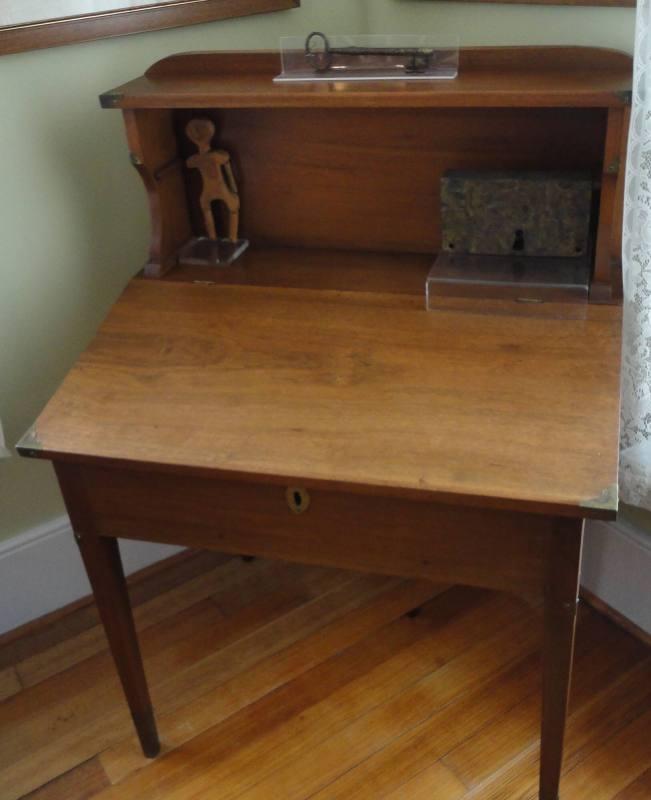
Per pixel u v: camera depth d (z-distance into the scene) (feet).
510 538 3.92
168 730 5.82
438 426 3.98
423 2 5.89
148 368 4.54
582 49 4.75
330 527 4.16
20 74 5.21
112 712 5.98
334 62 5.00
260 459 3.90
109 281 6.12
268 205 5.68
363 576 6.86
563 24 5.22
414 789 5.35
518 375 4.24
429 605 6.56
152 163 5.21
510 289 4.83
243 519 4.27
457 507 3.90
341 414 4.11
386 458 3.83
